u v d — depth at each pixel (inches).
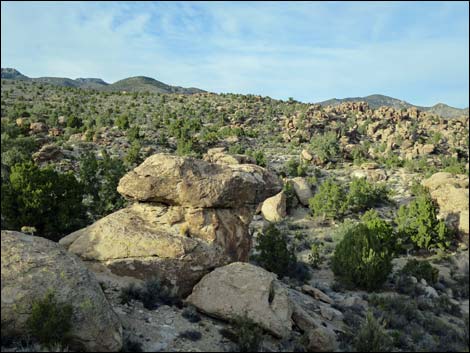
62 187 1219.2
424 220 1760.6
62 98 5841.5
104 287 663.1
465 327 921.5
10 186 1182.3
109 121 4084.6
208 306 635.5
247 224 870.4
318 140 3846.0
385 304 976.9
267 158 3393.2
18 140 2559.1
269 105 6328.7
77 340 467.2
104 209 1529.3
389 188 2780.5
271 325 597.6
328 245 1663.4
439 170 3157.0
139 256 719.7
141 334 549.6
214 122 4827.8
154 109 5374.0
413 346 738.2
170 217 800.3
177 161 822.5
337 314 839.7
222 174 836.0
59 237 1197.1
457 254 1702.8
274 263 1165.7
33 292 476.4
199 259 744.3
